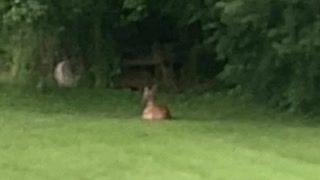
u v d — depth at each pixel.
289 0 15.31
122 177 11.17
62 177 11.19
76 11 19.03
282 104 17.55
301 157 12.65
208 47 21.19
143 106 18.00
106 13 21.22
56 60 21.48
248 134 14.66
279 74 17.23
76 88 21.12
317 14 15.36
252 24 16.27
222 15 16.08
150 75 22.27
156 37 22.41
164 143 13.52
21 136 14.09
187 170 11.59
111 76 21.69
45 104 18.92
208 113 17.98
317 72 16.08
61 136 14.06
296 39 15.53
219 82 21.39
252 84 17.70
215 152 12.80
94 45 21.58
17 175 11.28
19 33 20.69
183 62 22.25
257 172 11.48
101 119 16.33
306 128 15.44
